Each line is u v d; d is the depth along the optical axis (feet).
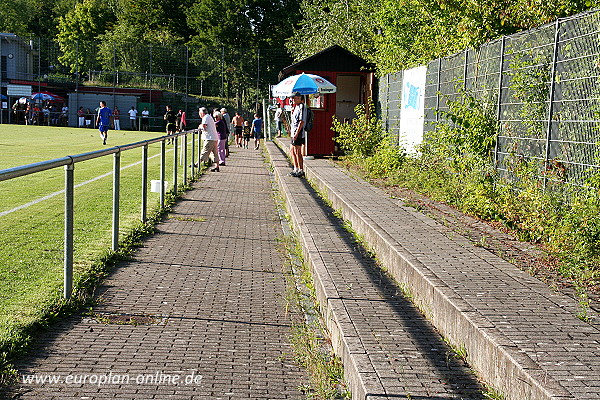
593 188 22.12
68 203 19.65
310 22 140.36
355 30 108.37
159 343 16.87
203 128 68.39
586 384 11.32
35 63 223.10
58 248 27.09
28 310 18.30
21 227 32.14
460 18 51.11
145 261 26.00
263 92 208.03
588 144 23.63
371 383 12.80
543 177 26.61
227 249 29.25
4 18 317.22
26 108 195.31
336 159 71.97
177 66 211.41
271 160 78.43
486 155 33.45
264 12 258.98
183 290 22.00
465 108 34.88
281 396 13.92
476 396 12.69
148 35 282.77
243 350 16.63
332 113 75.25
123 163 77.30
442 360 14.40
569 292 17.28
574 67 24.98
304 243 27.40
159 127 200.44
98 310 19.39
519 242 24.00
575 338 13.61
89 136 135.13
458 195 33.45
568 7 37.60
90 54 218.18
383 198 35.99
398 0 75.00
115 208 26.71
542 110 27.53
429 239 24.03
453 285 17.39
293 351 16.70
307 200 40.34
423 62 61.16
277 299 21.47
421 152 44.11
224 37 253.85
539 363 12.19
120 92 206.18
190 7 282.97
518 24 43.78
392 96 60.39
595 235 20.01
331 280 20.80
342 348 15.53
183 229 33.73
